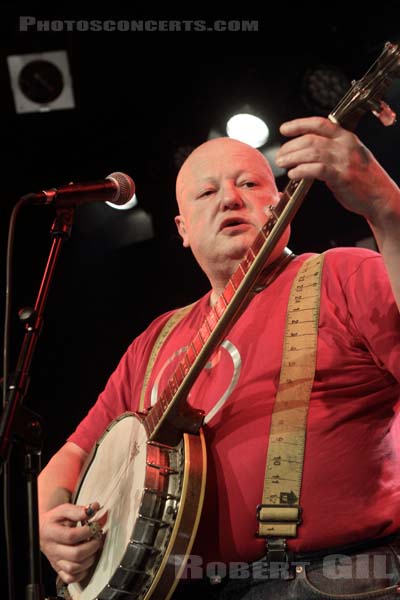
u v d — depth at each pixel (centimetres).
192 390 268
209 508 244
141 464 253
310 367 248
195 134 551
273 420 245
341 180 210
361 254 261
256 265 236
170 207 584
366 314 243
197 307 307
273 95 519
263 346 260
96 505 259
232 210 287
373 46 493
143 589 239
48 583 492
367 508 231
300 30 508
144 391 293
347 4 493
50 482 301
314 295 260
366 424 242
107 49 534
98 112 558
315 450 238
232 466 244
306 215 548
